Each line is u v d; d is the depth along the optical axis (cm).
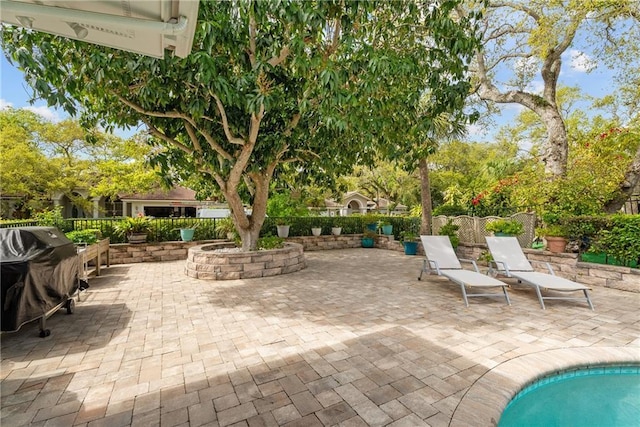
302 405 240
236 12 478
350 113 504
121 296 550
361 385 267
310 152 761
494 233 828
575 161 995
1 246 358
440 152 1814
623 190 862
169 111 587
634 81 1047
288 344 350
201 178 857
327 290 590
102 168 1427
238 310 472
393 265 860
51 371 292
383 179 2464
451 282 657
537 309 475
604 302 509
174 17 192
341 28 504
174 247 943
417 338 365
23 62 409
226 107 603
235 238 905
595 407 288
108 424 220
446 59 546
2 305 329
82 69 451
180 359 316
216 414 230
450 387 263
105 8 183
